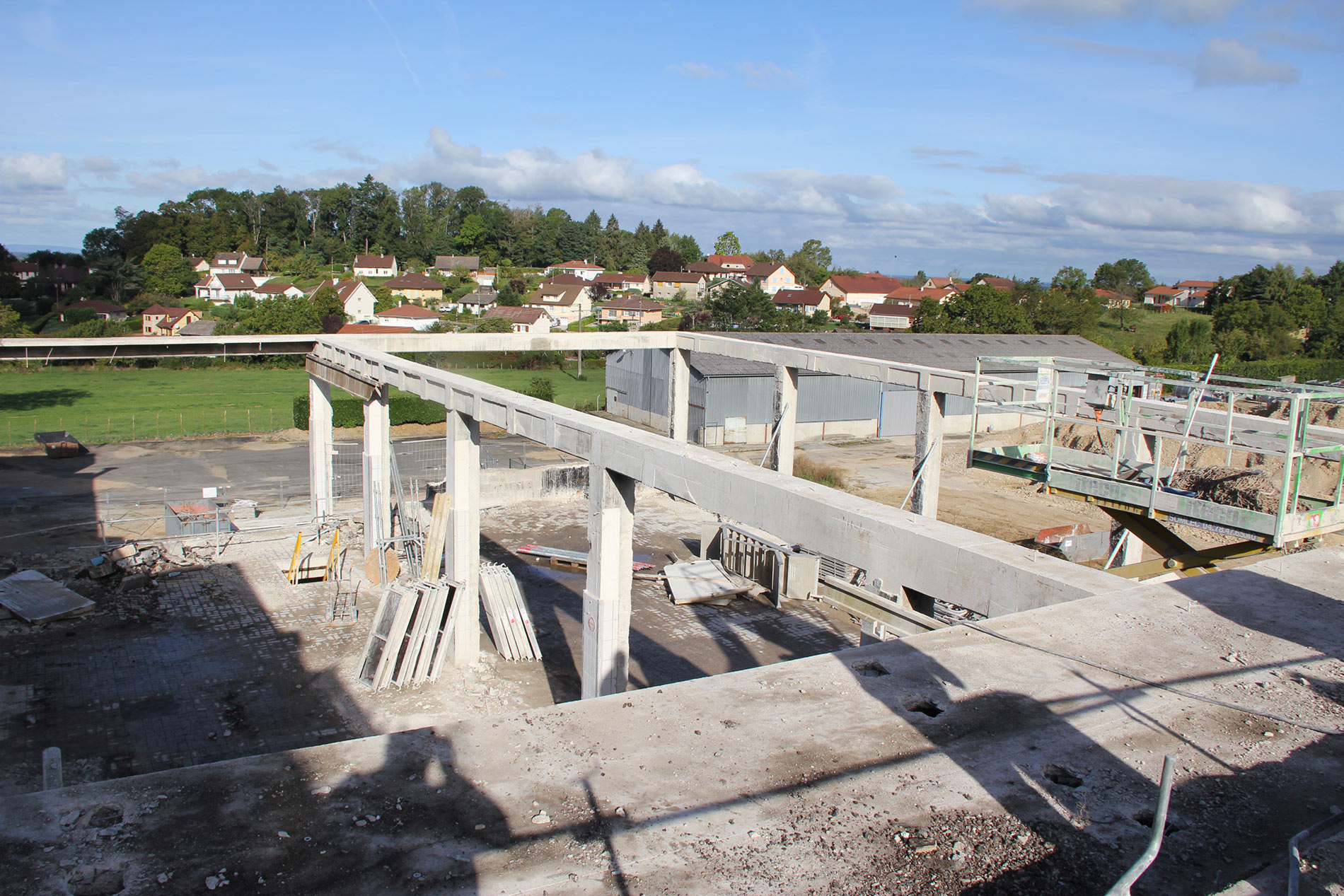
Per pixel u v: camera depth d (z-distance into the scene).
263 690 17.02
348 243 160.62
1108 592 9.13
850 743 6.38
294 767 5.96
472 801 5.64
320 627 20.14
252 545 25.72
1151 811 5.70
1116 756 6.28
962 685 7.25
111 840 5.13
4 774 13.75
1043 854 5.25
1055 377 16.05
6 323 77.00
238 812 5.46
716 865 5.11
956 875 5.06
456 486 17.98
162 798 5.57
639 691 7.18
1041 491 36.16
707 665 19.08
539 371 70.62
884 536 10.45
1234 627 8.42
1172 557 15.52
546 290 113.81
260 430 44.81
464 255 166.38
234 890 4.77
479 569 19.91
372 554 22.84
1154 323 113.50
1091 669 7.54
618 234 178.75
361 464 37.59
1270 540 13.64
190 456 38.53
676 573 24.12
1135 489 14.37
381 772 5.93
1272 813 5.69
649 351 49.19
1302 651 7.94
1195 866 5.16
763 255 180.62
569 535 28.75
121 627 19.73
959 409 48.16
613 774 5.96
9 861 4.90
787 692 7.14
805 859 5.16
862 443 46.28
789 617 22.34
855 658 7.74
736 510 11.91
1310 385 13.05
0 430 42.28
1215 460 31.14
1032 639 8.09
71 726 15.39
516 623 19.11
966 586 9.90
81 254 126.44
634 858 5.14
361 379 22.91
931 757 6.23
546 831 5.36
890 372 23.48
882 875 5.06
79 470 35.31
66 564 23.42
